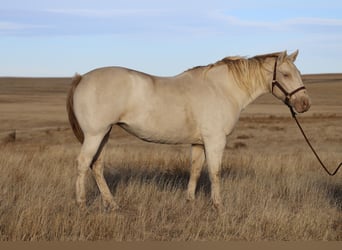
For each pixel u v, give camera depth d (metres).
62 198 10.30
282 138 34.19
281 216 8.85
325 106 77.56
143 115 9.53
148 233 8.41
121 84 9.38
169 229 8.70
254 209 9.69
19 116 57.25
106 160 16.22
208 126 9.84
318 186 12.40
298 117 53.56
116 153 18.89
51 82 180.12
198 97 9.81
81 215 8.85
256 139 33.69
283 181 12.59
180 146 29.47
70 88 9.79
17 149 24.50
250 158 17.56
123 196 10.90
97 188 11.73
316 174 14.60
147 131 9.70
